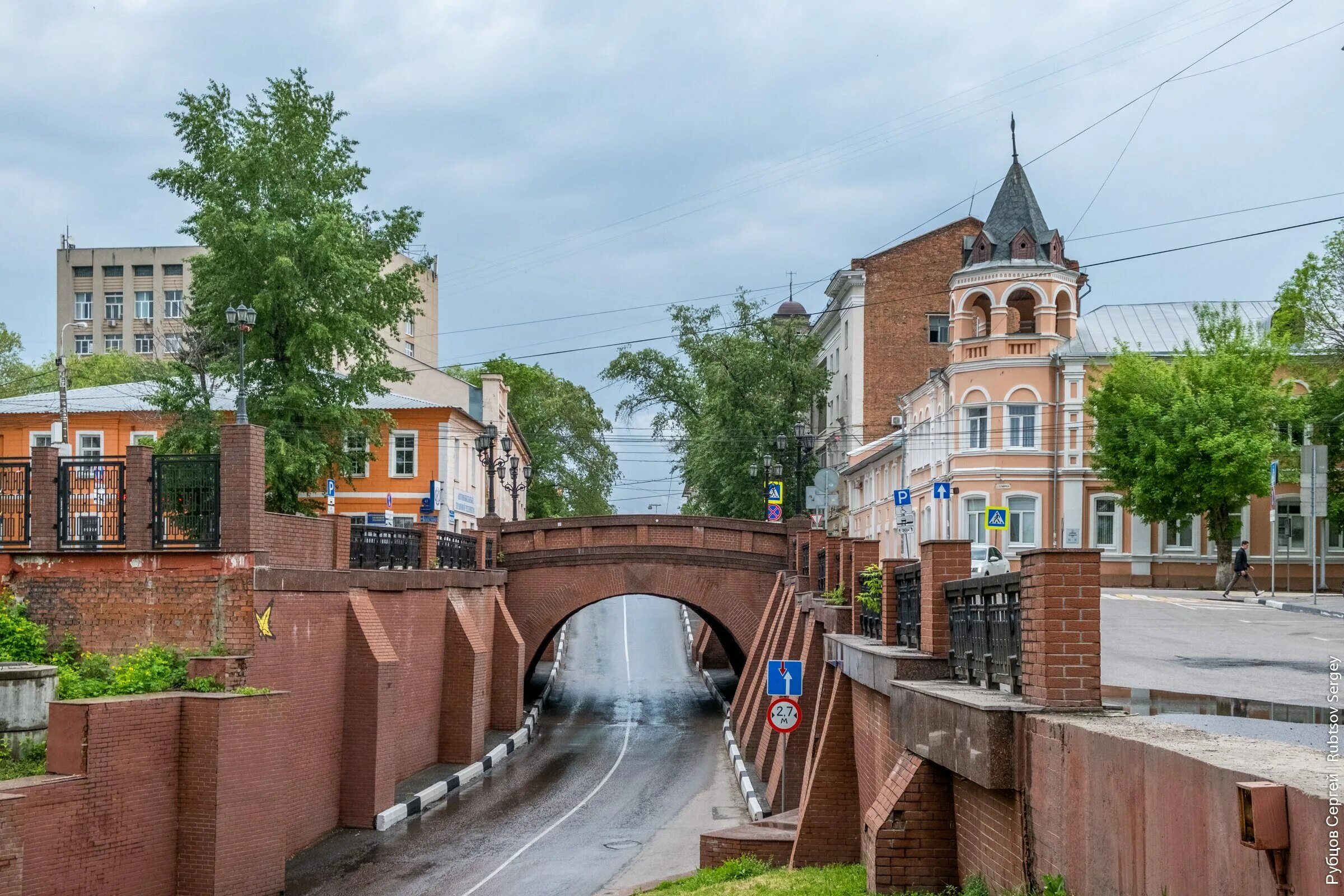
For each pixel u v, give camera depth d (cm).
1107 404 4316
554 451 8369
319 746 2250
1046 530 4753
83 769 1533
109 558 1994
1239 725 880
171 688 1878
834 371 6862
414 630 2852
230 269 3366
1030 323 5175
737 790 2836
